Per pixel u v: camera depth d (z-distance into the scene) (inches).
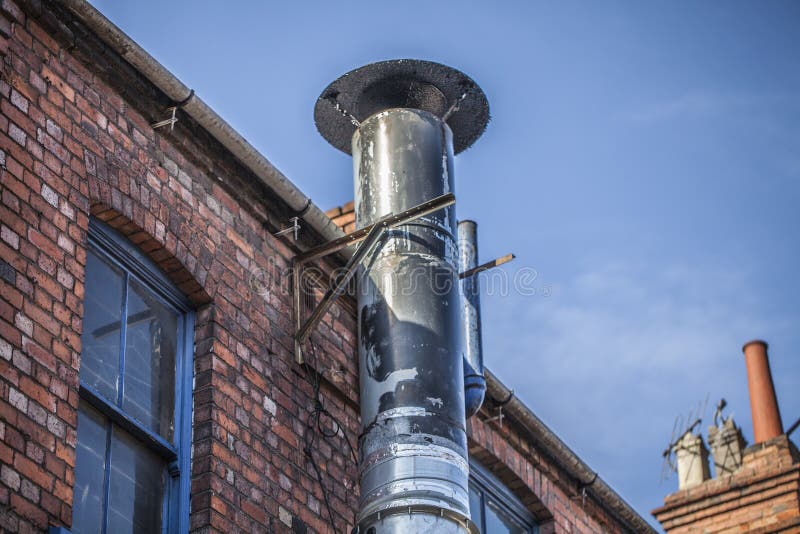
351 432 451.5
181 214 414.6
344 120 454.6
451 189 443.5
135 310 397.4
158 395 395.2
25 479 328.8
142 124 413.4
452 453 398.6
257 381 418.0
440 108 455.2
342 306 470.3
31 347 345.1
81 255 372.2
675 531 698.2
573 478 577.6
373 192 438.9
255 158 438.9
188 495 386.3
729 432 761.6
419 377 407.2
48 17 390.0
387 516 386.3
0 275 344.8
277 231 451.8
